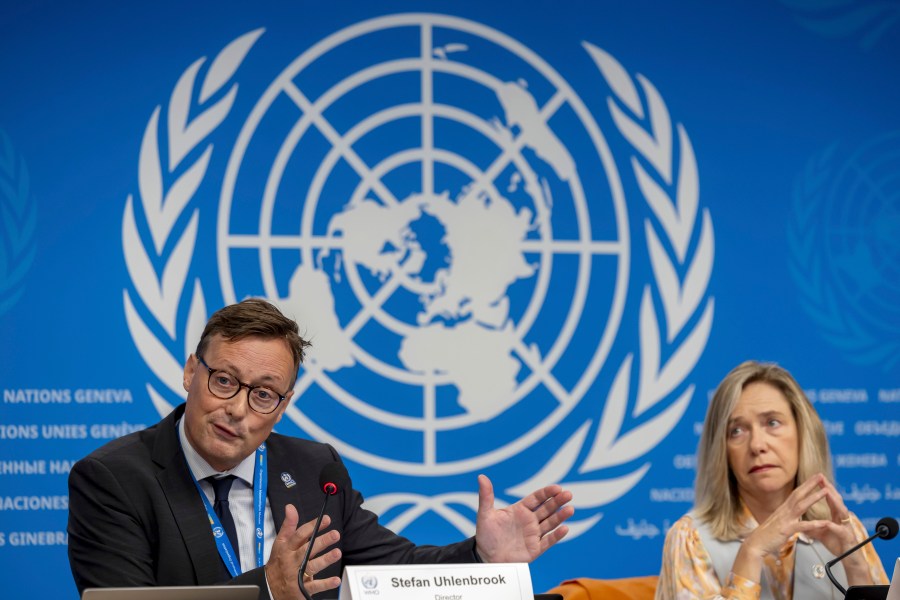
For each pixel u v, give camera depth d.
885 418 11.19
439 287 10.60
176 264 10.09
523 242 10.77
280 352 6.19
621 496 10.73
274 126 10.41
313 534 5.16
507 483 10.57
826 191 11.36
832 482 7.64
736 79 11.33
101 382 9.84
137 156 10.10
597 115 11.02
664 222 11.04
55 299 9.83
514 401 10.64
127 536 6.07
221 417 6.07
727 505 7.68
